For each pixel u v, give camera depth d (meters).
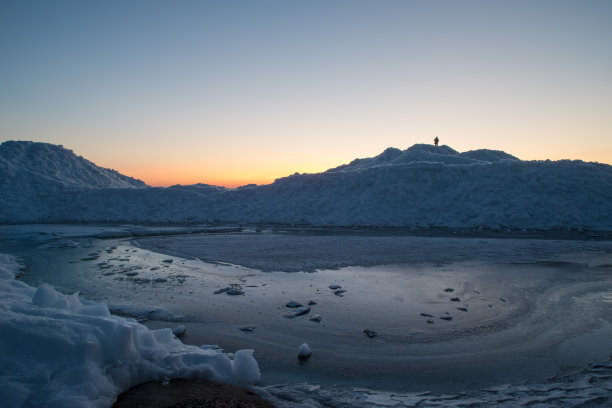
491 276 9.30
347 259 11.57
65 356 3.23
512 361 4.73
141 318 6.30
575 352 4.97
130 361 3.52
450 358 4.84
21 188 32.91
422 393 3.87
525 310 6.72
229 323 6.12
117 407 3.03
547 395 3.72
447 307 6.93
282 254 12.54
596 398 3.58
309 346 5.22
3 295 4.96
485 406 3.47
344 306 7.00
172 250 13.84
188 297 7.57
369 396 3.75
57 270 10.29
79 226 24.78
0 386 2.82
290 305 6.97
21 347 3.27
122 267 10.71
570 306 6.92
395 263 10.95
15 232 20.45
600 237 16.88
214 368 3.90
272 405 3.40
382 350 5.09
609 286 8.30
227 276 9.43
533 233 18.67
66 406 2.76
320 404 3.52
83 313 4.41
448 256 12.05
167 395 3.25
